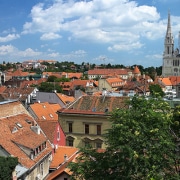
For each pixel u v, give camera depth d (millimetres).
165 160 23641
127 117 24531
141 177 23688
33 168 40875
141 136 23266
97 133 58875
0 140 40031
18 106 52094
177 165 24703
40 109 76062
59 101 94500
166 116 24547
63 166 43094
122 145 23453
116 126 23828
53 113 79188
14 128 44500
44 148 46688
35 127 48469
